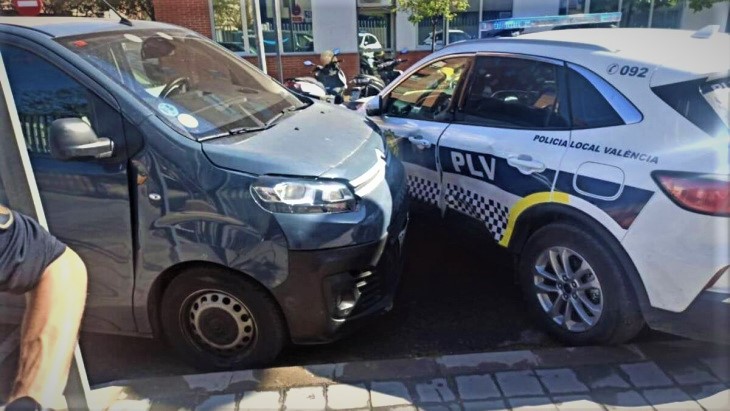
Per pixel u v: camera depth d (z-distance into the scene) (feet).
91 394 7.91
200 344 9.32
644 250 8.38
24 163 6.18
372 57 38.29
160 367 9.85
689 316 8.18
